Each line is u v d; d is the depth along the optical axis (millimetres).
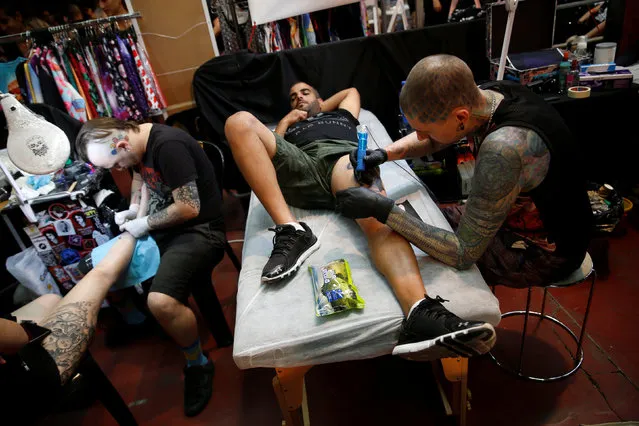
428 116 1036
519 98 1089
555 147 1024
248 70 2594
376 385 1623
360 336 1102
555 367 1581
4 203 1912
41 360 1114
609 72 2160
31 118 1484
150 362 1922
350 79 2652
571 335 1687
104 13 2576
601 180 2391
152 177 1678
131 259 1613
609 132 2230
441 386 1524
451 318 1003
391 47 2551
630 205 2133
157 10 2555
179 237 1696
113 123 1562
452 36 2518
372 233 1301
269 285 1288
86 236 1985
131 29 2500
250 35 2713
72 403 1754
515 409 1458
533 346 1678
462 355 1020
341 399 1593
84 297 1362
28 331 1141
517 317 1821
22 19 2514
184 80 2789
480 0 2582
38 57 2203
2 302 2230
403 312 1120
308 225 1550
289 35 2719
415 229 1190
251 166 1472
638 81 2146
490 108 1067
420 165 2463
